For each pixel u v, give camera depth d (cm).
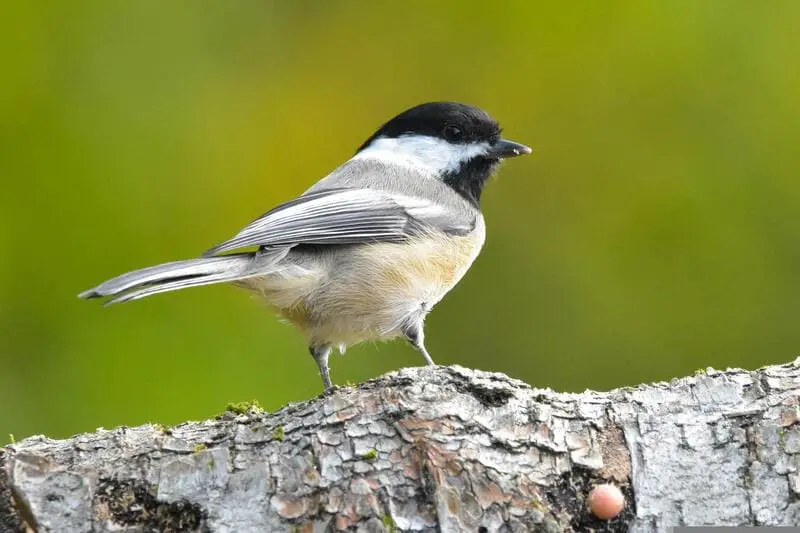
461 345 1227
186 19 1218
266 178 1202
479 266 1250
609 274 1216
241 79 1243
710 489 605
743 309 1189
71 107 1128
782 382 629
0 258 1059
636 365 1197
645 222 1223
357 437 606
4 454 636
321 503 595
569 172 1254
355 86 1281
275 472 606
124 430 641
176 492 608
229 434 627
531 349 1222
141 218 1110
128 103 1155
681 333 1195
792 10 1234
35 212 1078
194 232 1129
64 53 1147
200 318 1087
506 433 614
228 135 1199
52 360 1045
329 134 1248
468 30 1289
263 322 1107
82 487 611
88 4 1166
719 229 1205
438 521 586
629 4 1238
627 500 607
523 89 1270
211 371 1067
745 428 614
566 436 617
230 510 603
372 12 1302
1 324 1048
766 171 1209
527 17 1267
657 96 1241
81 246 1078
